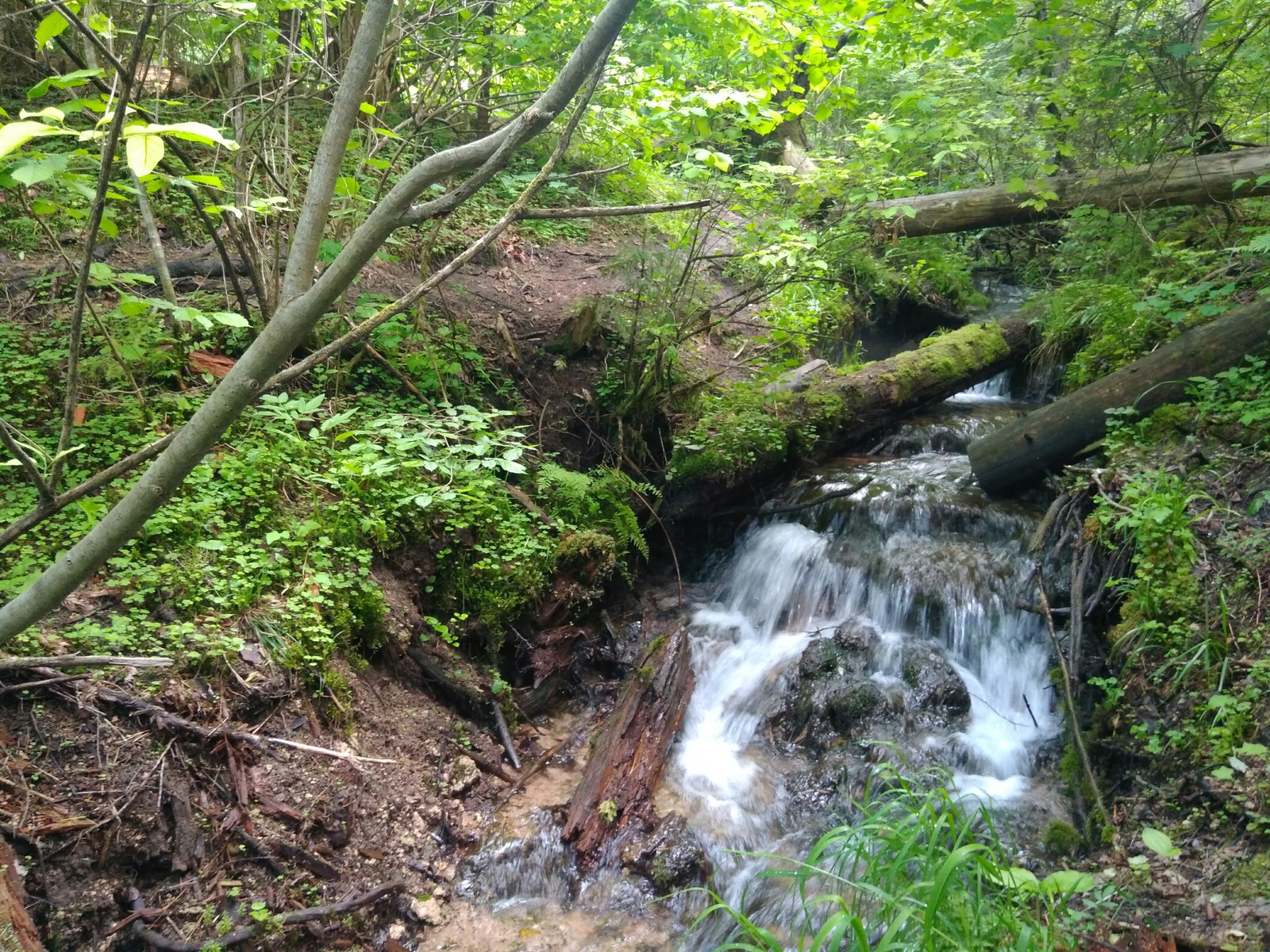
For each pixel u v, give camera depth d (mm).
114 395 4793
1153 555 4383
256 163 5230
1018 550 5758
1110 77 7312
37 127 1269
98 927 2975
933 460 7113
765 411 6742
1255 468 4672
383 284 6582
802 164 10297
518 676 5195
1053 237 10773
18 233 5918
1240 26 6844
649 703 4941
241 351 5508
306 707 3943
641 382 6309
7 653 3326
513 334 6676
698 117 5570
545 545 5355
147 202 4906
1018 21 7754
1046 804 4316
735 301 8398
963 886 2967
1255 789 3418
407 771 4191
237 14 4332
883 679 5230
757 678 5469
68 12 2197
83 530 3883
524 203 2053
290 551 4402
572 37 7242
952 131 7695
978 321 9945
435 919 3707
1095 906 3291
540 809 4379
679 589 6297
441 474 5312
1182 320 5926
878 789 4504
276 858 3457
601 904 3916
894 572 5730
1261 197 7227
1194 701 3871
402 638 4590
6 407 4414
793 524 6508
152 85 5965
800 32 5785
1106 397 5676
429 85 7234
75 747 3242
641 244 7844
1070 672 4531
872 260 9320
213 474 4555
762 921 3809
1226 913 3133
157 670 3568
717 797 4578
